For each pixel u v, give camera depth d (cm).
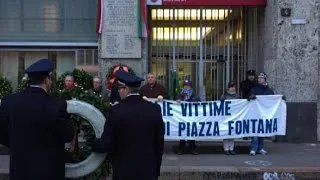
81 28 1434
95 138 545
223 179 975
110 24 1359
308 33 1360
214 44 1470
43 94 473
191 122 1176
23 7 1433
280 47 1363
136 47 1363
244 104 1186
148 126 504
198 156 1159
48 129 465
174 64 1464
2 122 475
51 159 466
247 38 1473
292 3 1358
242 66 1473
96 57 1437
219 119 1183
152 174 503
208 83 1470
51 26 1436
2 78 1308
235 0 1396
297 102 1364
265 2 1411
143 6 1356
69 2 1432
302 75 1365
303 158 1132
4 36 1434
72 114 548
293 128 1365
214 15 1465
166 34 1463
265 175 975
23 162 464
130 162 498
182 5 1395
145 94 1185
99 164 541
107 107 564
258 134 1185
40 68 472
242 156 1160
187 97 1205
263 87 1219
